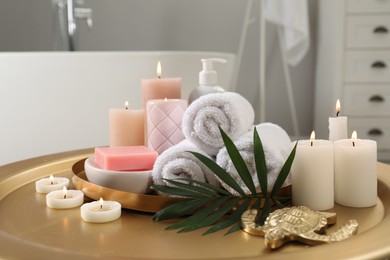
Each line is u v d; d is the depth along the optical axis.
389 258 0.53
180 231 0.62
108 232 0.65
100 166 0.82
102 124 1.90
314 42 3.12
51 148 1.87
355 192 0.75
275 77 3.18
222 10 3.14
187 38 3.16
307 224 0.62
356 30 2.57
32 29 3.04
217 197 0.70
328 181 0.74
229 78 2.24
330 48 2.71
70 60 1.83
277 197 0.76
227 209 0.67
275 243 0.58
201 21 3.15
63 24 2.92
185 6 3.13
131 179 0.77
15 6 3.02
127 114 0.96
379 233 0.58
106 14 3.10
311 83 3.17
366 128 2.64
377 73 2.59
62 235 0.64
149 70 1.92
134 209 0.73
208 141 0.78
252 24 3.14
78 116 1.87
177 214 0.67
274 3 2.72
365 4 2.54
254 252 0.58
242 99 0.83
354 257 0.52
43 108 1.84
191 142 0.80
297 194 0.75
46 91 1.83
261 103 2.90
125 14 3.11
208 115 0.78
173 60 1.95
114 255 0.55
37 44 3.05
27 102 1.82
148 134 0.91
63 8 2.92
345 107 2.63
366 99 2.62
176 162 0.76
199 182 0.71
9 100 1.81
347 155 0.75
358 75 2.60
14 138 1.84
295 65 3.05
